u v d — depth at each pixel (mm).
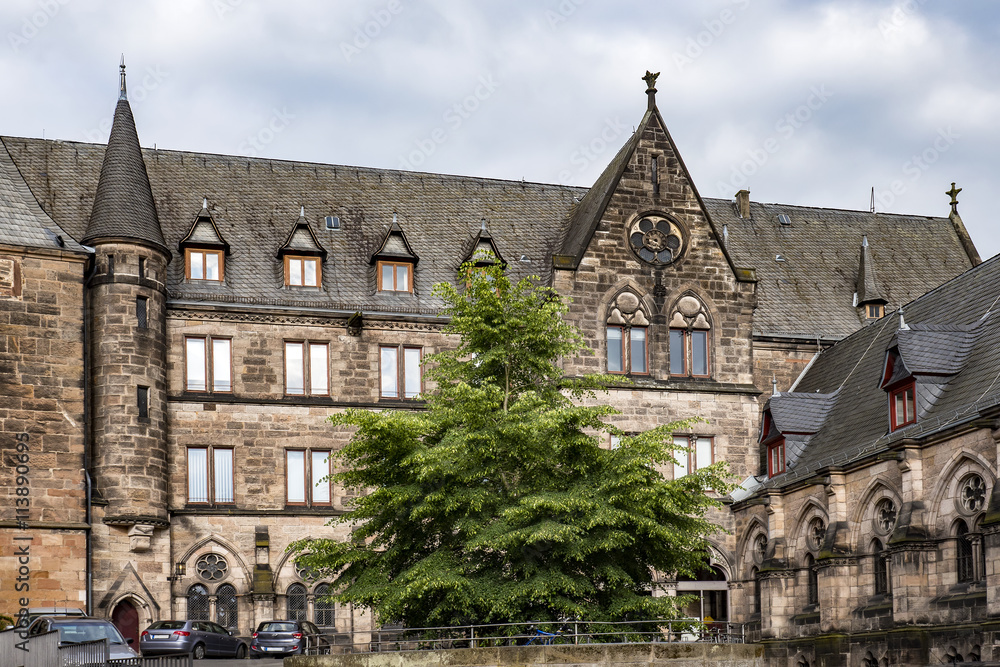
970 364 43062
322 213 58188
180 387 52094
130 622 48969
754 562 53281
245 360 53000
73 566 47625
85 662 33688
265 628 46375
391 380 54438
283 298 53938
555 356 42750
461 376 42344
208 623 45938
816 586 47812
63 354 49000
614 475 40062
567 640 39812
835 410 51469
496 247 58844
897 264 66812
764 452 55906
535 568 39625
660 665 38844
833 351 58031
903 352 43844
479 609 40344
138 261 50656
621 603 39562
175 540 50781
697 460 55219
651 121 57250
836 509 45594
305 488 52812
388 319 54531
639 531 39625
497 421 40156
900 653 40750
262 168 59312
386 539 41438
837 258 66250
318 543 41281
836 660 44094
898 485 42594
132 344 50031
